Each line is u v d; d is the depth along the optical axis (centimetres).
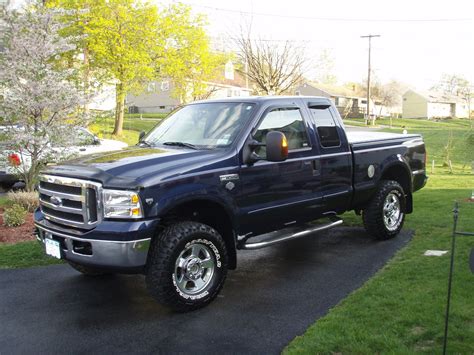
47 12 962
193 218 492
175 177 441
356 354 354
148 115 4897
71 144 959
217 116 544
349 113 7288
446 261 558
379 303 443
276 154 473
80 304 484
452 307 423
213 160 474
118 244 415
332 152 601
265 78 2394
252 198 504
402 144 729
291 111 566
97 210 429
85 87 1010
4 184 1304
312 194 573
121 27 2227
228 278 557
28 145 945
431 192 1117
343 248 667
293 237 557
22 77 920
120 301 491
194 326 426
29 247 681
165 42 2450
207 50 2678
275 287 522
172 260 437
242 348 383
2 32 934
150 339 404
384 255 626
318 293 500
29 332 421
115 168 441
